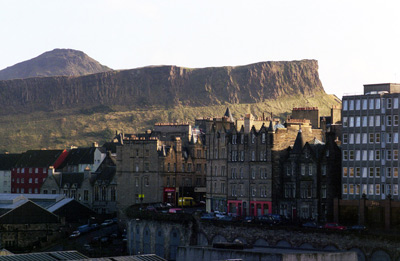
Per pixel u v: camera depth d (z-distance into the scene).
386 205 184.50
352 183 198.25
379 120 194.75
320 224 195.50
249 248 162.50
